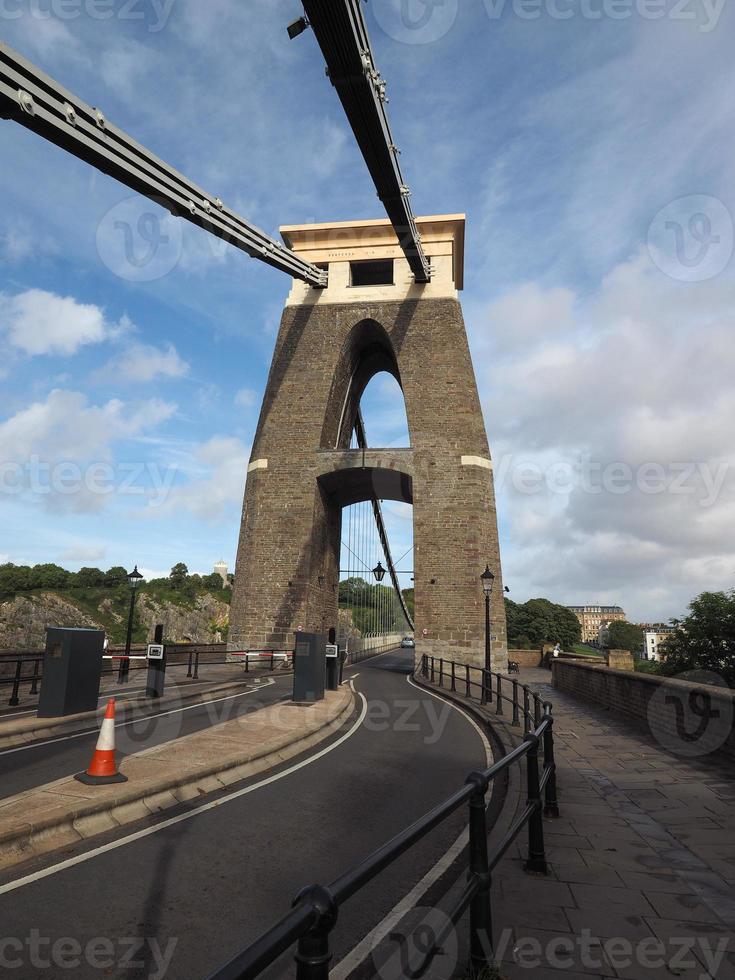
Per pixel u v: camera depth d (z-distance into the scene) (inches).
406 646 2751.0
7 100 509.4
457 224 1444.4
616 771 312.5
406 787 281.1
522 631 3230.8
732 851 190.2
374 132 928.3
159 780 241.8
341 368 1450.5
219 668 986.7
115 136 653.9
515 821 152.8
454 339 1374.3
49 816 191.6
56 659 394.6
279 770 305.0
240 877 170.1
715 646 1248.2
